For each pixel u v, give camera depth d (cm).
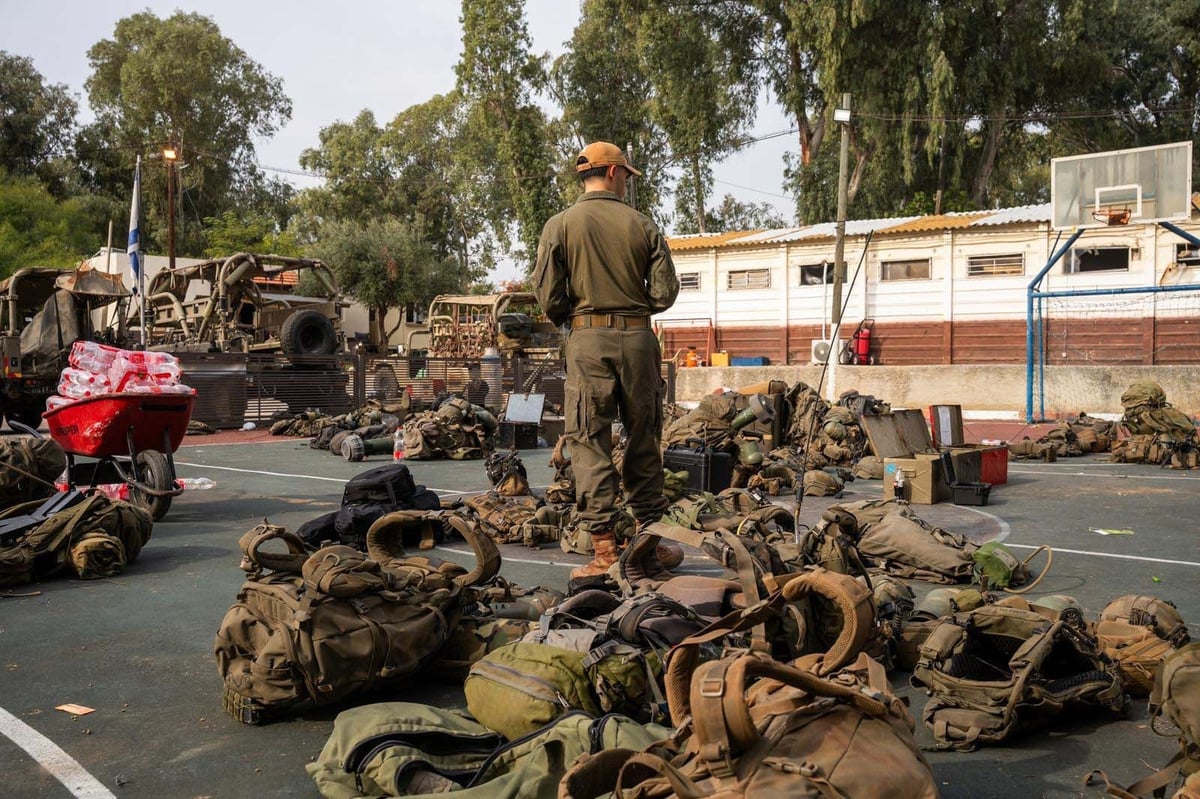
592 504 578
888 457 1345
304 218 6850
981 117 3881
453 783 311
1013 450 1666
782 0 4066
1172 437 1542
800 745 238
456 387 2517
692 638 288
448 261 5538
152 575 719
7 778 362
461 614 464
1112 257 2692
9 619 593
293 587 413
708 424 1198
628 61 4994
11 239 5553
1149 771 359
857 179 4188
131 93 6562
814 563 506
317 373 2442
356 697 440
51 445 872
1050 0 3859
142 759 379
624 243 576
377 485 801
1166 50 4406
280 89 7175
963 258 2903
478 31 4678
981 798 337
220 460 1634
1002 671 414
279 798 343
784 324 3203
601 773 261
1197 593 647
